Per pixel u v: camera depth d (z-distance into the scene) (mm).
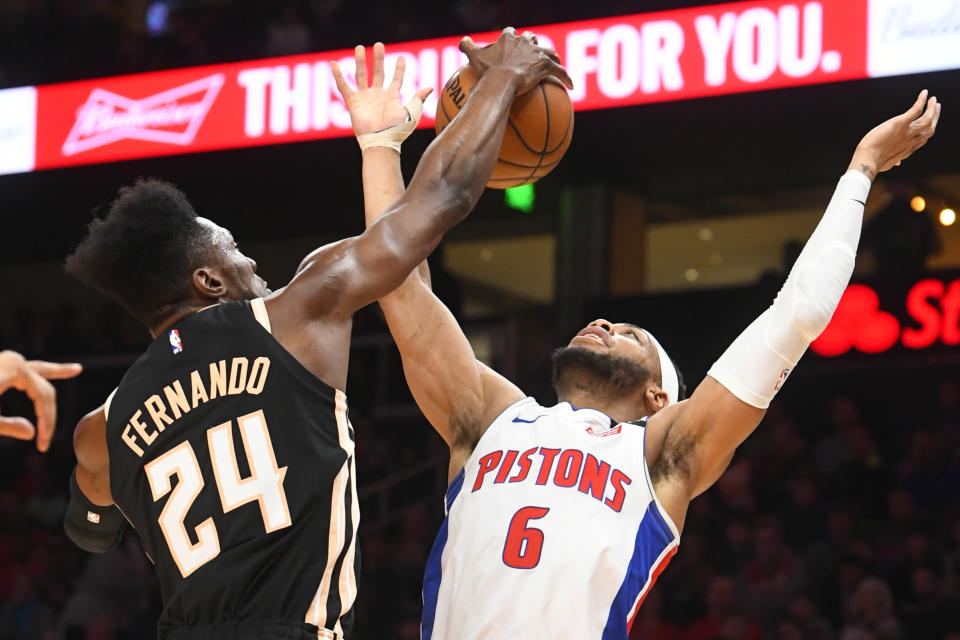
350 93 3451
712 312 12102
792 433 11453
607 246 13742
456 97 3525
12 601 11867
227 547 2666
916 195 14242
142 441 2801
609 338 3791
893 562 9695
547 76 3510
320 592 2682
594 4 11523
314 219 15086
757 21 10914
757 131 12227
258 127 12195
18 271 17500
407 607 10750
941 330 11141
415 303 3648
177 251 2924
